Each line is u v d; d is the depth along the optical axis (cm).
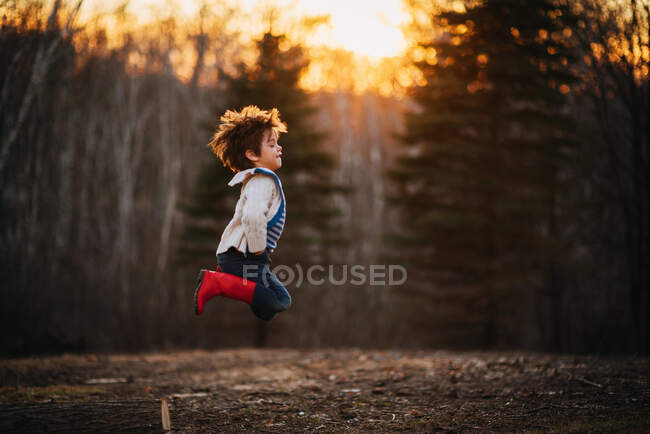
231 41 2252
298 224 1323
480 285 1166
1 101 823
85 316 1755
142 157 2303
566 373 420
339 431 300
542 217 1245
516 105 1313
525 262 1228
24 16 787
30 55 816
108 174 2158
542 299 1590
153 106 2330
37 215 1282
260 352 831
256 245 254
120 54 2089
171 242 2116
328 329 2033
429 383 430
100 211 2052
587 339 1457
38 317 1235
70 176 1838
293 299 1972
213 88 2278
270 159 282
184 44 2294
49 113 1120
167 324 1897
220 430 304
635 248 1098
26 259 1262
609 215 1285
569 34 1088
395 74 2227
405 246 1277
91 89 1942
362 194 2378
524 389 378
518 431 277
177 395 418
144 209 2259
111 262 1988
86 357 728
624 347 1345
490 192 1177
